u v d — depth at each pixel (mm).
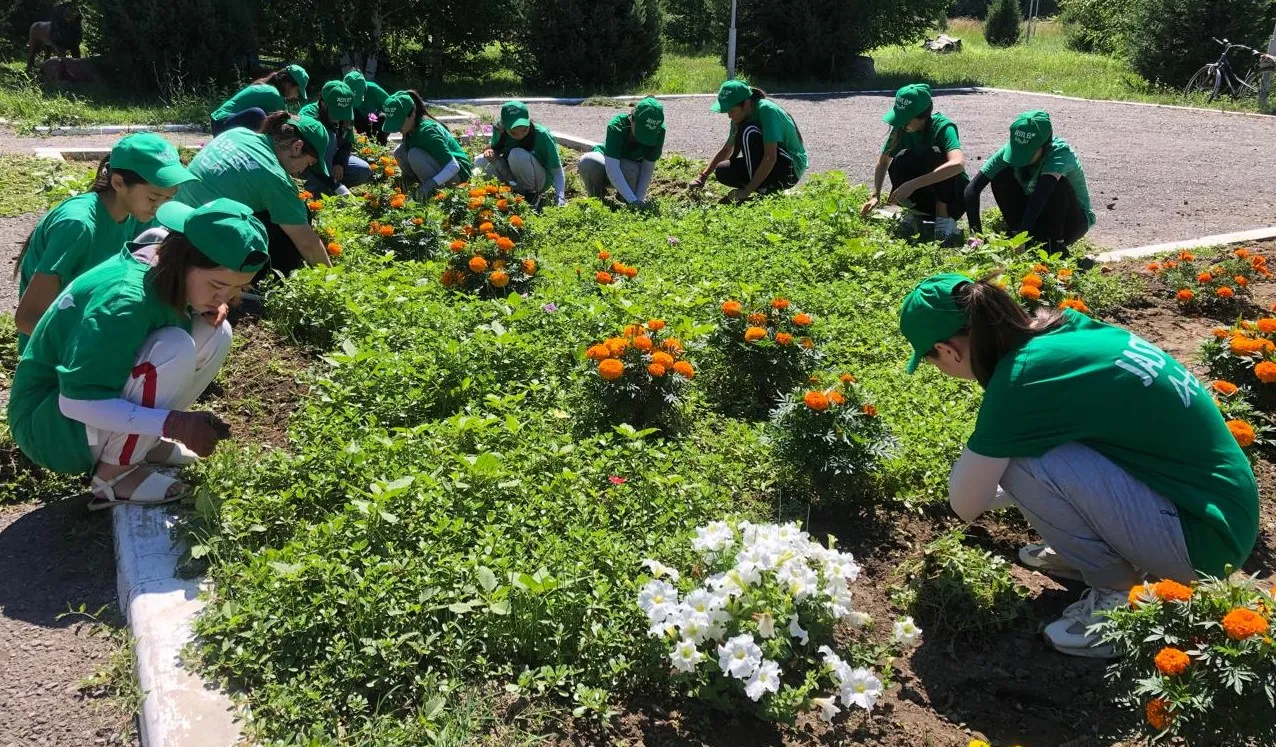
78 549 3482
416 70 19500
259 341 5141
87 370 3197
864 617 3053
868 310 5605
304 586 3014
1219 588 2475
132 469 3551
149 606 3035
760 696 2654
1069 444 3002
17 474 3850
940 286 3172
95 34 16297
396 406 4211
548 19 18484
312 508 3547
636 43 19078
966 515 3273
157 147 3832
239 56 16734
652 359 4133
